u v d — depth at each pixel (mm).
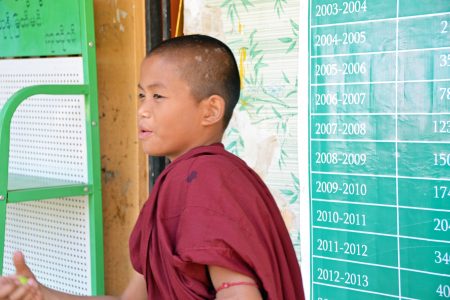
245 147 2863
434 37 2324
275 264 1499
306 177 2652
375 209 2490
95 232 3096
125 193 3256
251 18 2812
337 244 2590
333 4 2541
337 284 2600
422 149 2373
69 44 3105
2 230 2750
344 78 2535
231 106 1699
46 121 3287
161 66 1628
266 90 2787
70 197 3209
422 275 2395
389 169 2449
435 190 2352
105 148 3301
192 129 1633
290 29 2703
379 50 2445
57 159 3248
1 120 2715
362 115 2500
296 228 2740
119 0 3174
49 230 3361
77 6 3029
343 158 2555
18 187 2902
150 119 1623
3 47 3484
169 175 1529
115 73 3227
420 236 2393
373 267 2506
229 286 1415
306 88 2629
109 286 3352
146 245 1539
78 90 2992
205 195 1445
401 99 2408
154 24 3146
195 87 1621
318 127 2613
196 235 1406
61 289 3326
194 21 2984
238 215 1433
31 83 3352
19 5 3342
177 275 1454
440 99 2326
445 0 2291
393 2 2400
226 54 1692
